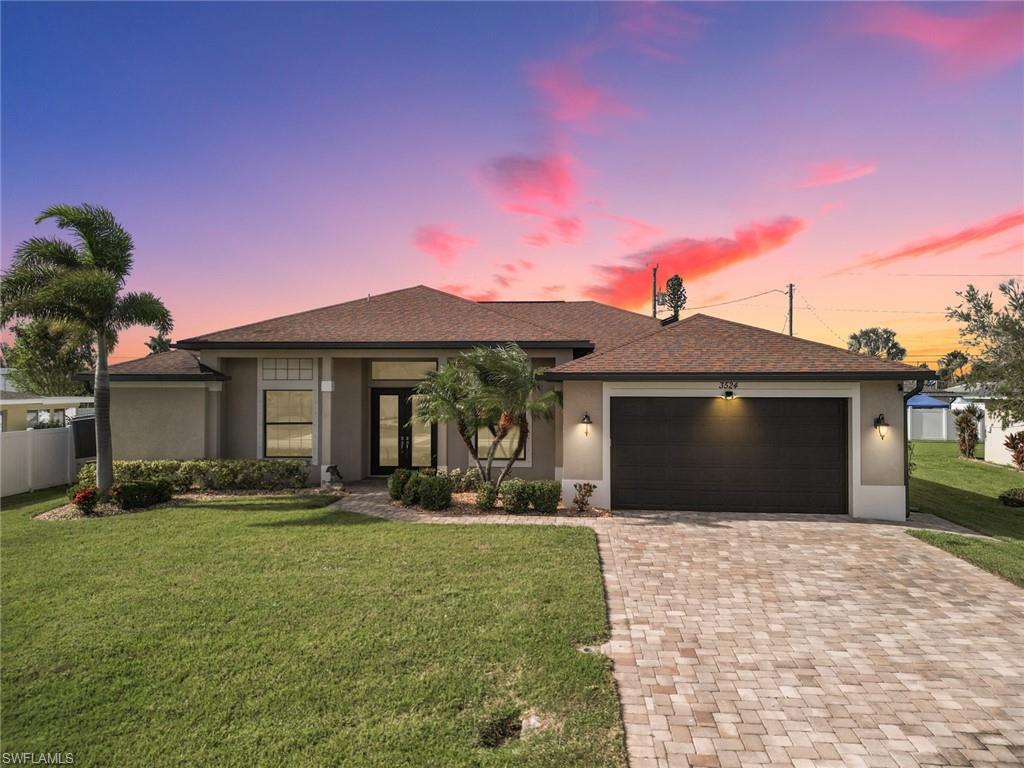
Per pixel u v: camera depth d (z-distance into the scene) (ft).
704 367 40.57
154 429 51.72
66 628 19.86
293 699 15.28
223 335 52.06
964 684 16.74
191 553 29.27
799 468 40.86
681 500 41.52
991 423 76.79
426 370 55.98
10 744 13.42
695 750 13.37
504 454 51.39
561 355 51.19
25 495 48.85
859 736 14.01
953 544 31.86
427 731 13.85
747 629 20.76
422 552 29.50
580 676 16.61
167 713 14.69
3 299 38.96
